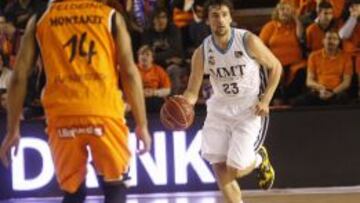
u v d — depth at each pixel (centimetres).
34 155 1596
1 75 1833
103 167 822
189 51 1903
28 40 837
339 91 1702
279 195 1527
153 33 1905
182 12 1964
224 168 1198
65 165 832
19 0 2053
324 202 1428
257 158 1221
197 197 1528
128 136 841
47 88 830
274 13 1845
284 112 1584
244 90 1165
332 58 1716
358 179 1579
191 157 1583
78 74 816
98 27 820
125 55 823
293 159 1588
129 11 1964
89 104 812
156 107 1683
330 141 1580
